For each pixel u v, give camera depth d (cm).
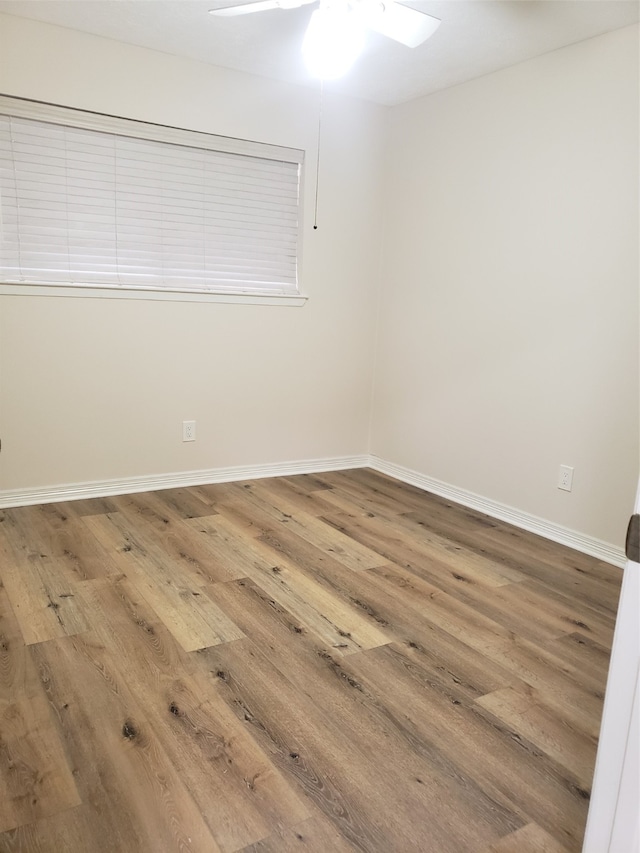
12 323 316
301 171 384
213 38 310
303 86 372
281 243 388
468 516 352
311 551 292
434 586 263
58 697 180
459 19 272
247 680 193
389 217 413
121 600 237
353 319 420
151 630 218
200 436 379
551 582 272
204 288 365
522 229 325
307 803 147
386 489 396
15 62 297
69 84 310
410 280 399
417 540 313
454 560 291
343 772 157
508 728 177
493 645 220
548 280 314
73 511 328
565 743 172
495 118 335
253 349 386
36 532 297
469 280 357
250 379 389
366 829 141
